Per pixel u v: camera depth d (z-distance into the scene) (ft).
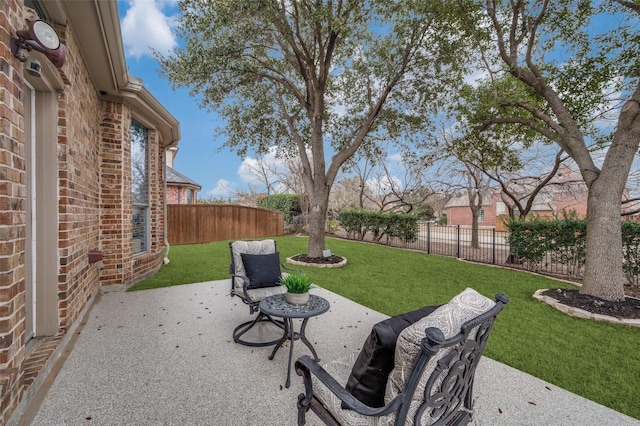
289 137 31.24
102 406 7.07
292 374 8.67
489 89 22.09
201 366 9.01
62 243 10.09
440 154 30.60
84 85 12.92
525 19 18.21
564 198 35.06
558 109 17.19
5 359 5.83
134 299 15.31
